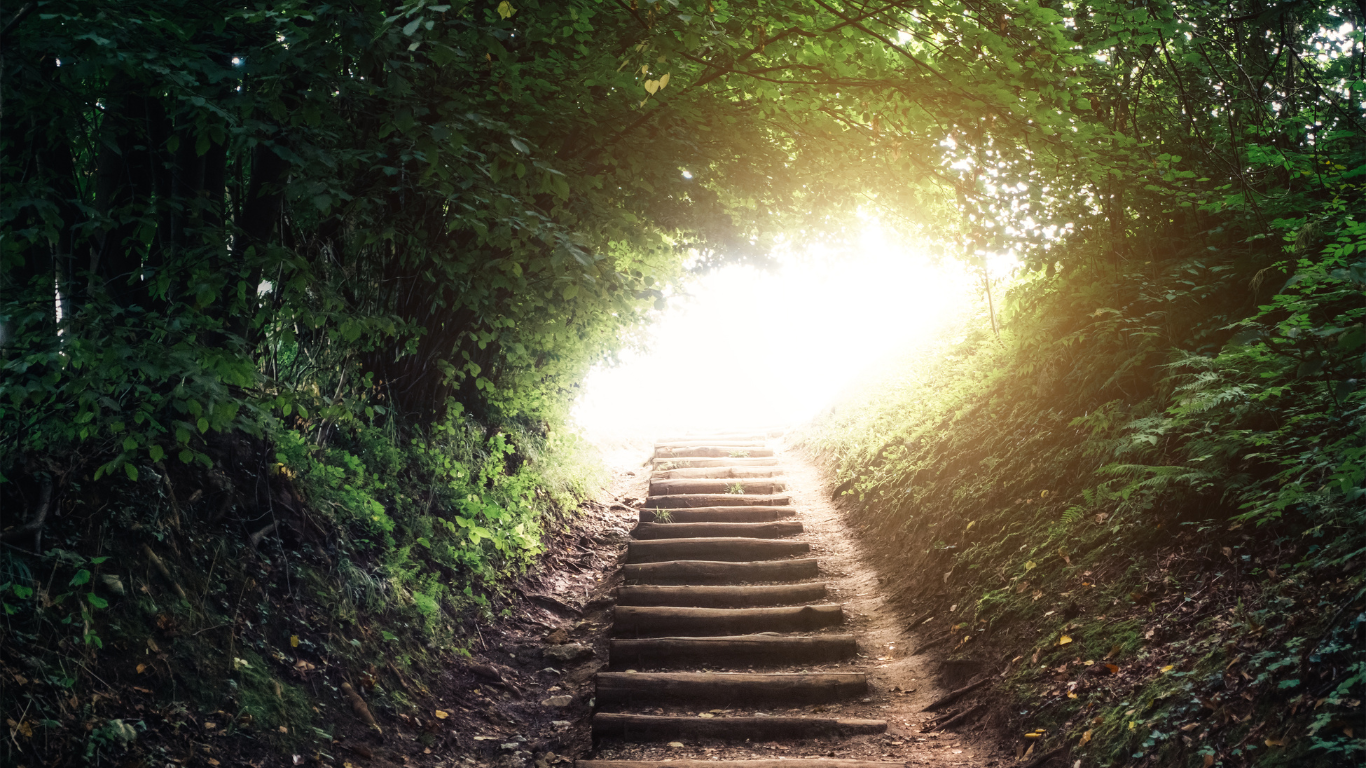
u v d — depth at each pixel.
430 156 3.72
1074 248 6.05
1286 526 4.11
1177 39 4.67
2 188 3.52
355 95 4.11
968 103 4.85
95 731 3.27
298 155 3.78
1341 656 3.10
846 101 5.12
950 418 8.34
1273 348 4.48
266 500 5.14
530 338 7.06
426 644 5.76
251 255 4.11
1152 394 5.73
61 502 3.88
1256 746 3.12
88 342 3.51
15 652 3.25
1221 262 5.77
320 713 4.40
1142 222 6.22
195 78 3.62
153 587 4.05
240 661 4.18
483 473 7.85
